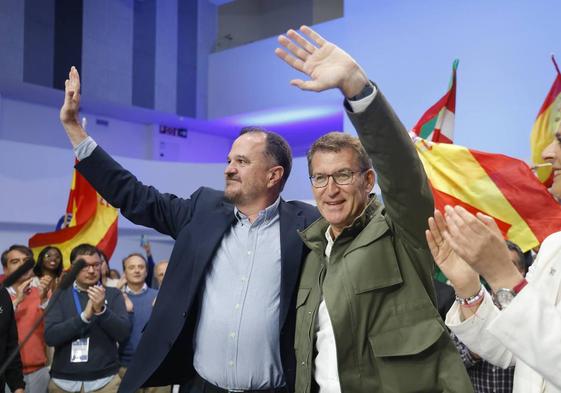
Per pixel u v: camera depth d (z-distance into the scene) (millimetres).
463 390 1204
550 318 850
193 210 1831
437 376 1235
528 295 866
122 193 1807
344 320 1268
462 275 1118
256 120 12773
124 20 11477
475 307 1117
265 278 1684
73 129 1806
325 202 1374
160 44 12016
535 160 3584
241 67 12234
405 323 1265
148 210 1816
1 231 8750
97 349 3141
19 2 9891
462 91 8461
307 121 12773
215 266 1728
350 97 1133
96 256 3320
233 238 1760
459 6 8562
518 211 2797
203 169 10617
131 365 1652
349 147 1363
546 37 7738
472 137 8320
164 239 10516
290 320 1565
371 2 9586
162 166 10461
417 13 9031
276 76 11656
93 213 4879
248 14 13812
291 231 1666
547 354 829
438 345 1248
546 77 7719
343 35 9969
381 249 1315
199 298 1709
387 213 1326
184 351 1706
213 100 12672
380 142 1166
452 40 8617
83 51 10750
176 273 1709
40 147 9156
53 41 10344
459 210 920
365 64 9602
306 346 1358
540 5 7801
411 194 1214
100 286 3117
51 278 3883
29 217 8945
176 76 12266
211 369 1653
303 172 10125
